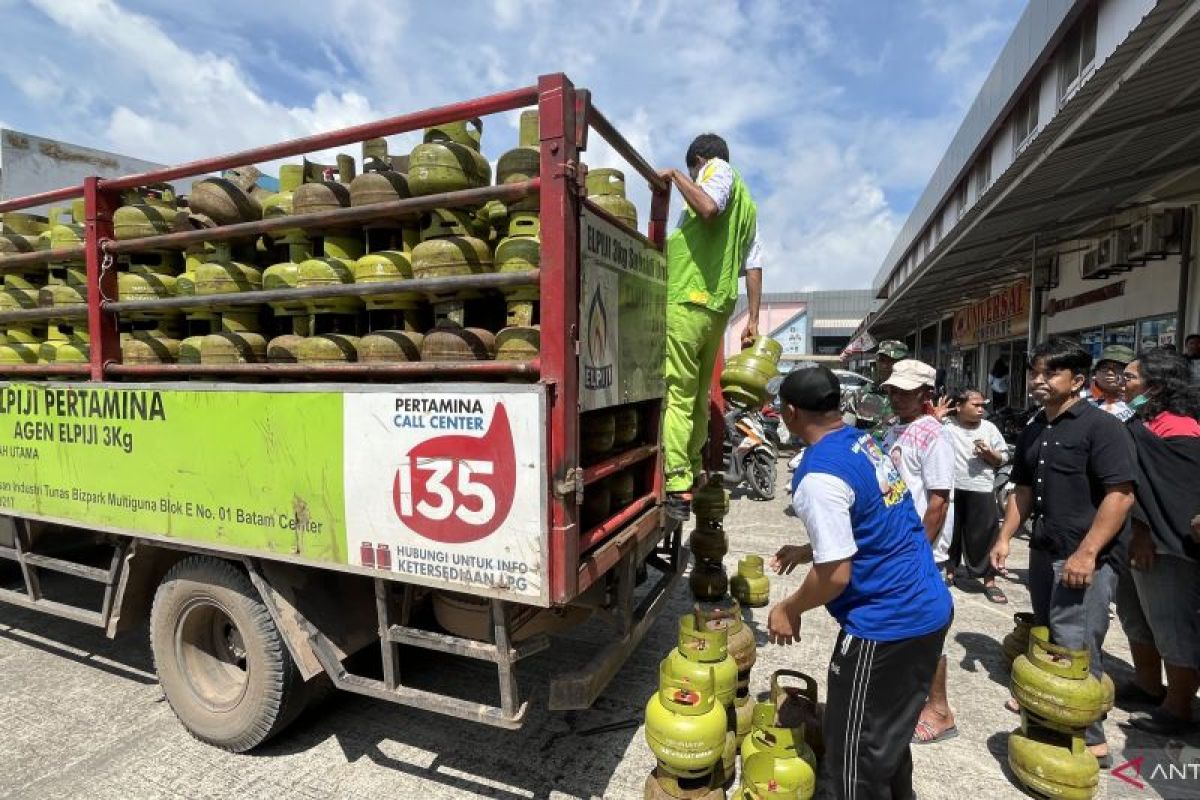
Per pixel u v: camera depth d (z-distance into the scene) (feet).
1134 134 18.58
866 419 27.17
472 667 13.46
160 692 12.35
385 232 9.55
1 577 16.90
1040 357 10.38
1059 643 10.15
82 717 11.46
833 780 7.99
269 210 10.46
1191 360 23.17
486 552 7.83
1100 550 9.63
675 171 11.46
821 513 7.41
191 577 10.26
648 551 11.35
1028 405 34.71
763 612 16.63
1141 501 10.78
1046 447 10.54
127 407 10.39
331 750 10.50
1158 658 12.01
